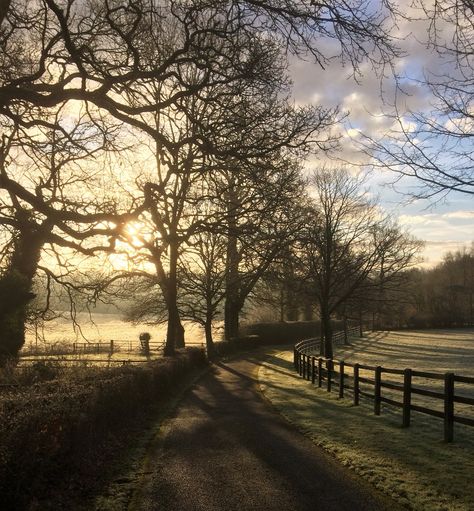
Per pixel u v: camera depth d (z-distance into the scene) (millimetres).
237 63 11344
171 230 17062
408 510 5926
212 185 17859
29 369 13562
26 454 5527
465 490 6531
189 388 19922
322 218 27641
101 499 6348
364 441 9523
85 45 10516
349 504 6148
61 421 6641
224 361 35781
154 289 37906
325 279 27500
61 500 6047
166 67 10852
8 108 11594
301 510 5957
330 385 17875
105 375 11180
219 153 12023
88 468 7359
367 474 7367
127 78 10648
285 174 22406
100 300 21047
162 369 16234
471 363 33375
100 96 10695
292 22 9398
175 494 6594
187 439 10195
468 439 9422
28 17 11367
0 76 11469
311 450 9148
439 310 89125
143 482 7141
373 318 82750
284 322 61375
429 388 18422
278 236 19656
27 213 15227
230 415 13430
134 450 9094
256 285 43594
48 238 13469
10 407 6422
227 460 8406
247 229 16578
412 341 58406
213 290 37656
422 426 10875
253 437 10406
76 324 19266
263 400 16656
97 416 8422
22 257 17750
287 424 11992
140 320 39906
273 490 6734
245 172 13289
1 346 14820
